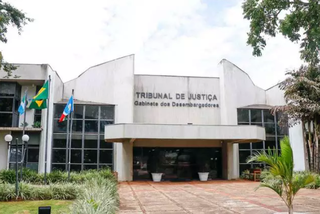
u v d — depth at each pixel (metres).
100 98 21.28
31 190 11.78
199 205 10.95
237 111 22.38
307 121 21.03
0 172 15.75
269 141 22.47
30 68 20.20
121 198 12.70
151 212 9.67
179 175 21.73
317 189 15.48
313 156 20.36
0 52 12.73
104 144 20.80
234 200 12.10
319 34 8.52
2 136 20.02
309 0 8.58
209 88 23.17
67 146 19.58
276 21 9.12
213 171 22.47
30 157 20.06
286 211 9.75
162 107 22.38
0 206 10.15
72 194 11.80
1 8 12.99
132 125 17.58
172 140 21.98
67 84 21.95
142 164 21.47
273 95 23.92
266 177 8.38
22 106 16.67
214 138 18.19
